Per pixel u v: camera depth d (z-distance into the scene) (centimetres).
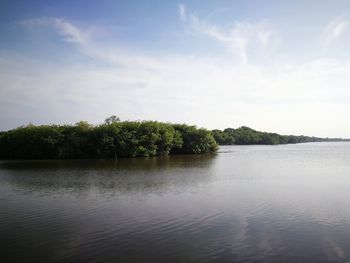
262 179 5031
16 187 4338
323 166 7362
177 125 13712
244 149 19188
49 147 10350
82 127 10994
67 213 2897
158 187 4253
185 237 2192
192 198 3503
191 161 9062
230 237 2184
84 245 2059
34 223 2583
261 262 1775
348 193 3762
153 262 1789
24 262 1802
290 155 12275
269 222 2534
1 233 2327
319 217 2681
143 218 2686
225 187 4234
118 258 1848
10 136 10456
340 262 1767
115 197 3600
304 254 1883
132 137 11206
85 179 5088
